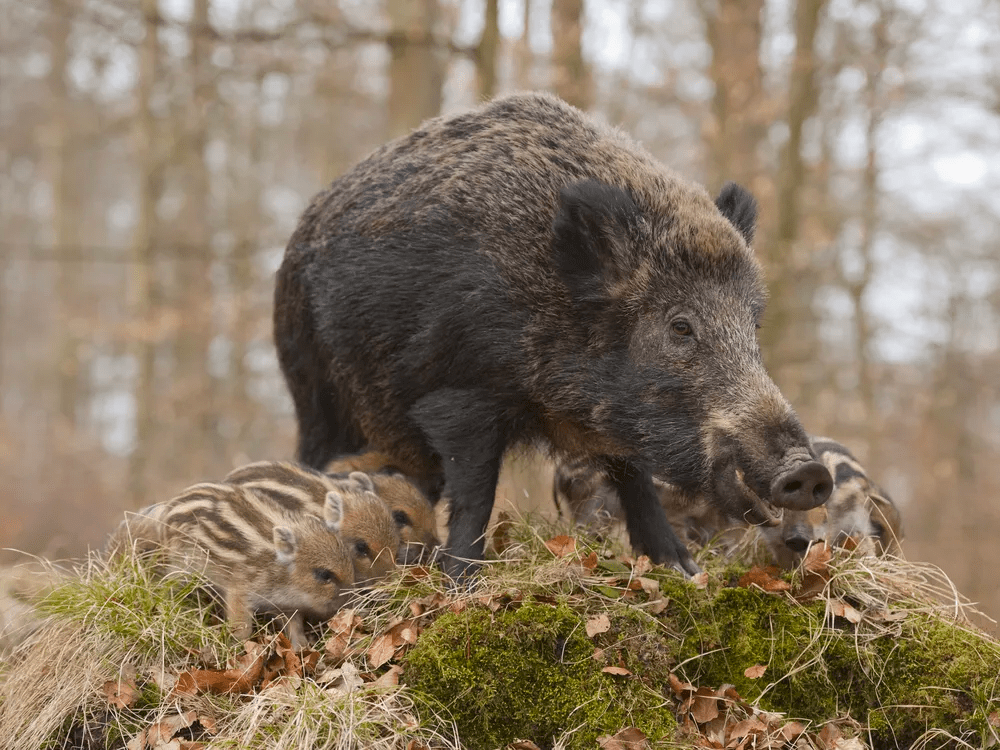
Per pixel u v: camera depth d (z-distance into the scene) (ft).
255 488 32.60
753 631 29.25
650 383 29.17
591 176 31.04
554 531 33.91
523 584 29.14
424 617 28.84
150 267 118.11
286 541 29.84
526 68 85.51
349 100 114.52
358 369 33.40
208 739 26.78
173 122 120.26
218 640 29.27
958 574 102.01
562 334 29.94
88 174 210.38
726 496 28.09
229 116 144.25
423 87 68.90
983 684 28.30
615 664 27.63
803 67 81.15
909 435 113.70
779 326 82.12
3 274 236.63
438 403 31.17
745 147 83.10
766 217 81.92
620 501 33.71
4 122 186.09
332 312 33.65
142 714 27.78
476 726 26.78
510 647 27.22
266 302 123.54
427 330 30.91
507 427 31.32
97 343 159.33
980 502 108.99
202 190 137.39
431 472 36.06
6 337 239.09
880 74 88.53
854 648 29.04
